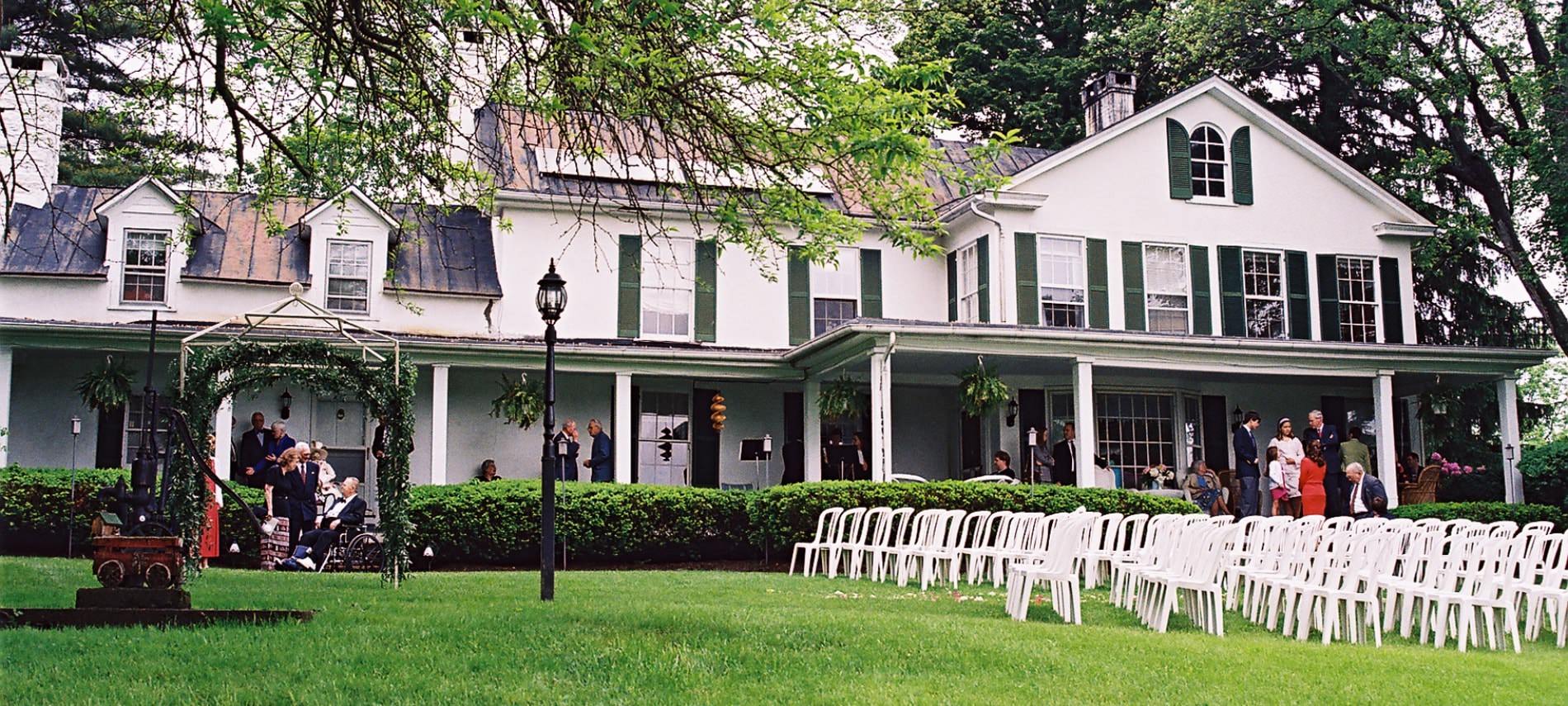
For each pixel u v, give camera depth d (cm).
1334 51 2925
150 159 1440
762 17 990
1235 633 1092
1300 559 1202
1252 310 2402
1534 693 772
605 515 1825
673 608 1086
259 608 1045
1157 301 2350
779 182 1145
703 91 1064
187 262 2083
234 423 2073
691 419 2291
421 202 1362
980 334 1961
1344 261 2466
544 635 913
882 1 1144
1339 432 2445
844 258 2378
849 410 2086
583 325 2248
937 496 1802
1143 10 3177
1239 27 2845
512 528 1786
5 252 2036
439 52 1231
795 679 788
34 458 2016
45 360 2044
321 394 2130
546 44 1066
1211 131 2436
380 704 710
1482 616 1280
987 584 1526
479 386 2208
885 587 1471
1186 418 2334
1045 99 3112
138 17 1286
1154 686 775
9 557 1603
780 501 1791
